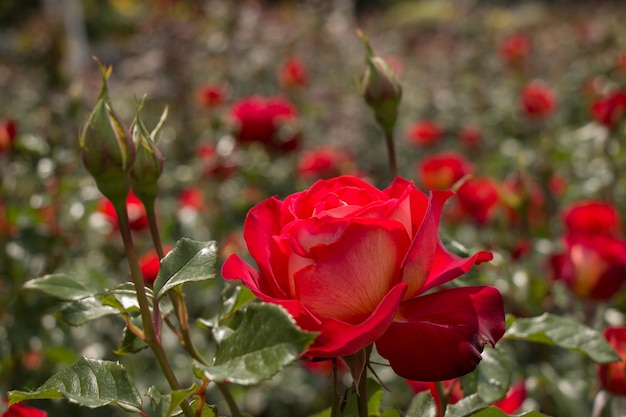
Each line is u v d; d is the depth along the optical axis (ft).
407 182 1.27
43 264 2.95
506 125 6.31
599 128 3.70
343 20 11.24
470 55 10.14
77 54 11.25
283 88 7.00
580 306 2.33
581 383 2.49
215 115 4.34
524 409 2.25
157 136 1.37
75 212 3.13
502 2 19.16
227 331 1.38
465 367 1.10
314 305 1.13
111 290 1.30
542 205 3.36
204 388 1.21
